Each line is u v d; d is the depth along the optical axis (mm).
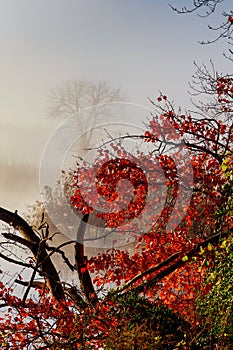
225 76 12883
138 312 10359
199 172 12625
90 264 13125
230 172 9875
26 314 11930
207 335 9570
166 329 9914
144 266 12969
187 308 11125
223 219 10867
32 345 11352
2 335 11508
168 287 12523
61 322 11734
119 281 13078
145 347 9562
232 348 9078
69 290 13062
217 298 9586
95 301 11984
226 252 9859
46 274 12805
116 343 9742
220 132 13055
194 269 12242
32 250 13680
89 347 10461
